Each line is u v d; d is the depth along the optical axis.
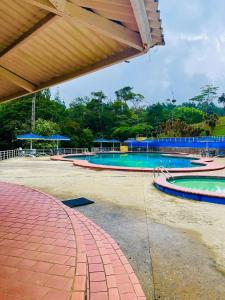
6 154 21.02
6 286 2.57
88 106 52.19
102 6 2.31
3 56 3.89
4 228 4.35
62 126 37.12
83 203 6.69
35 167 14.73
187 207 6.54
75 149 30.95
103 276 3.07
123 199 7.29
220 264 3.54
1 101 6.07
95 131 49.47
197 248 4.05
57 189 8.59
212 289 2.94
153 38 2.72
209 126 50.91
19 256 3.27
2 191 7.33
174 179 11.25
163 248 4.04
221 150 27.78
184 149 32.94
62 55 3.68
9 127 32.84
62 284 2.60
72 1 2.24
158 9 2.22
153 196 7.71
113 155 29.78
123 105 57.31
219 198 6.98
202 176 11.62
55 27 3.02
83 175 11.79
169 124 49.91
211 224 5.23
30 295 2.40
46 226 4.46
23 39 3.30
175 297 2.78
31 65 4.20
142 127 48.78
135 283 2.99
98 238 4.31
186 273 3.28
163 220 5.45
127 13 2.34
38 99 37.41
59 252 3.39
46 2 2.12
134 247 4.07
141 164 20.61
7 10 2.90
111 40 2.99
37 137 25.64
